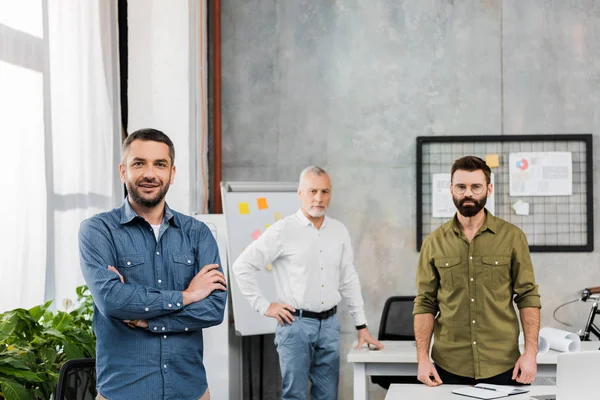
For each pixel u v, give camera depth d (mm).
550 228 5707
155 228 2752
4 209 3346
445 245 3457
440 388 3266
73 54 4055
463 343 3398
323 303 4516
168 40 5133
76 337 3443
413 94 5836
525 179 5723
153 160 2668
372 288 5824
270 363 5855
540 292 5715
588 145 5676
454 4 5820
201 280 2707
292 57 5918
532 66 5766
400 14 5859
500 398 3006
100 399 2633
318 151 5887
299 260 4512
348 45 5887
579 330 5527
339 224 4668
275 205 5434
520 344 4184
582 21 5742
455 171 3375
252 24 5941
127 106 5145
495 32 5793
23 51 3543
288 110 5910
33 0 3643
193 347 2703
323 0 5910
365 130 5859
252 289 4535
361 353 3973
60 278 3877
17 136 3457
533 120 5758
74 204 4000
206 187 5738
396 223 5824
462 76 5805
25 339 3273
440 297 3469
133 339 2619
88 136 4238
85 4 4250
